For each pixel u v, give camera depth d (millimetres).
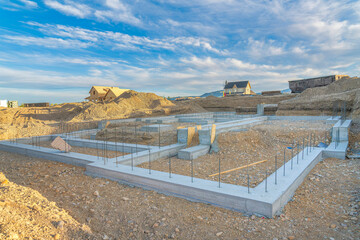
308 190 6039
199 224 4535
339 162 8469
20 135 17969
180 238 4086
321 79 33438
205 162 8945
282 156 9406
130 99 31359
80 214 5070
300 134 12406
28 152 11281
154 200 5691
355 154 9297
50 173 8320
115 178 7281
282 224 4434
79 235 3801
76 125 20719
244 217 4750
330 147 9727
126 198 5805
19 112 26109
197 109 34469
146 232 4297
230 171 7699
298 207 5129
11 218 3463
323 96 22609
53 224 3818
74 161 9258
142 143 12656
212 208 5188
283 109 23672
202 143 10797
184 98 58938
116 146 11508
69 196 6133
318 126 14250
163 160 9484
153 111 27953
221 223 4555
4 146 12680
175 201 5605
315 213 4852
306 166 7105
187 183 5906
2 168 9227
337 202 5336
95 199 5855
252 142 10828
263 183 5754
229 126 13453
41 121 24219
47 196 6184
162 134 13188
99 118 24359
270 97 34531
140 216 4902
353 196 5559
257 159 9086
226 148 10305
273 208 4688
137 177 6715
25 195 4504
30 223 3572
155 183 6340
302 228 4301
